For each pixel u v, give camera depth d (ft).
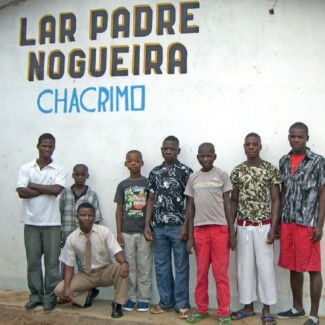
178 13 16.84
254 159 14.93
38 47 18.04
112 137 17.22
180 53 16.75
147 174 16.81
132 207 15.87
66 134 17.62
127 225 15.85
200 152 14.61
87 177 16.90
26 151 17.93
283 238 14.38
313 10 15.69
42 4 18.07
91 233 15.25
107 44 17.44
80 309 15.58
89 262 15.37
